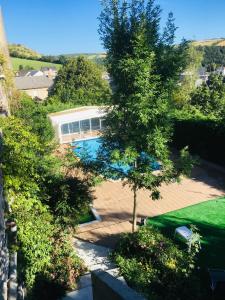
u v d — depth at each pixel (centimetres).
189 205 1834
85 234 1552
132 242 1250
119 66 1150
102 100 1288
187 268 1100
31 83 8556
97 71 6359
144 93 1163
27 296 937
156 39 1207
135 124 1248
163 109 1183
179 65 1216
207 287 1105
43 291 1027
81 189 1365
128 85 1208
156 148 1222
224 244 1394
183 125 2736
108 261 1274
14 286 798
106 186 2173
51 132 3030
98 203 1920
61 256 1169
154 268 1113
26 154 1257
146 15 1195
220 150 2391
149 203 1886
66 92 6191
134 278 1050
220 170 2359
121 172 1337
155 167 1335
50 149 1797
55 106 4247
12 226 1006
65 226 1266
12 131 1341
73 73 6291
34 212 1145
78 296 1055
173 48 1221
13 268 860
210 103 4150
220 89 4631
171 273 1055
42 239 1066
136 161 1303
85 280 1134
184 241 1334
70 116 3588
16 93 3164
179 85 1270
